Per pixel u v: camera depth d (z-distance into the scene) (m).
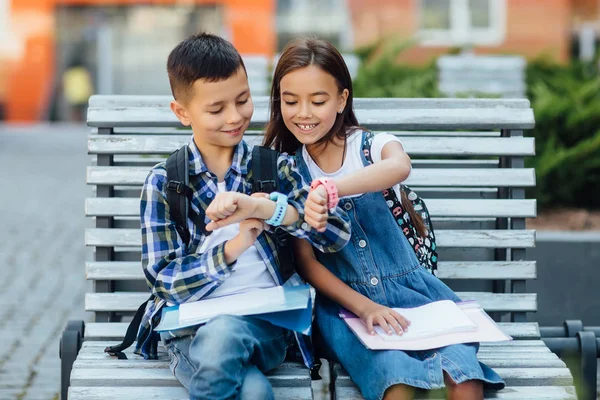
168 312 2.68
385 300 2.87
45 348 4.79
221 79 2.67
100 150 3.23
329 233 2.73
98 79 15.66
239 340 2.52
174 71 2.72
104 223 3.26
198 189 2.79
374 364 2.62
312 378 2.91
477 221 3.40
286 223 2.66
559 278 4.66
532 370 2.76
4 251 7.22
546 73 8.41
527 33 15.19
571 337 3.22
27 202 9.55
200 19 15.43
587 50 15.46
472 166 3.42
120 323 3.17
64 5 15.48
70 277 6.40
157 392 2.62
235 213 2.57
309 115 2.86
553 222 5.43
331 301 2.93
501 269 3.28
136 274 3.23
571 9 15.34
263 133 3.16
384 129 3.31
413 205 3.00
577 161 5.53
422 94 6.58
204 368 2.47
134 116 3.25
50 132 15.05
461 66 7.87
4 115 15.59
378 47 9.05
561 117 5.80
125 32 15.62
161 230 2.74
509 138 3.29
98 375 2.67
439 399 2.65
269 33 15.15
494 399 2.62
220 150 2.81
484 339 2.65
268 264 2.80
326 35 15.12
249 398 2.48
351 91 2.96
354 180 2.73
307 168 2.99
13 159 13.07
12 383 4.23
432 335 2.69
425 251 3.00
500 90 7.79
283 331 2.78
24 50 15.48
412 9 15.05
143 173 3.23
